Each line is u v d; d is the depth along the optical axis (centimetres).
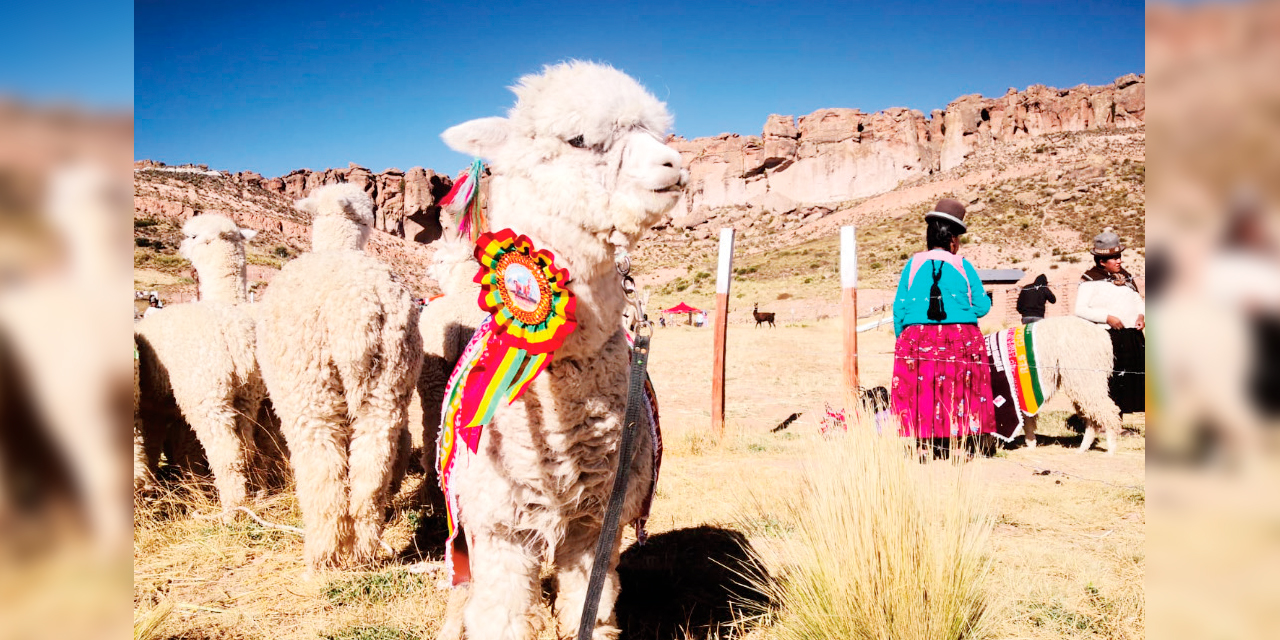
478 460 251
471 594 270
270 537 450
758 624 328
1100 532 425
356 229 498
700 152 16825
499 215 251
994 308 2733
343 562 389
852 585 302
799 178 15938
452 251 541
